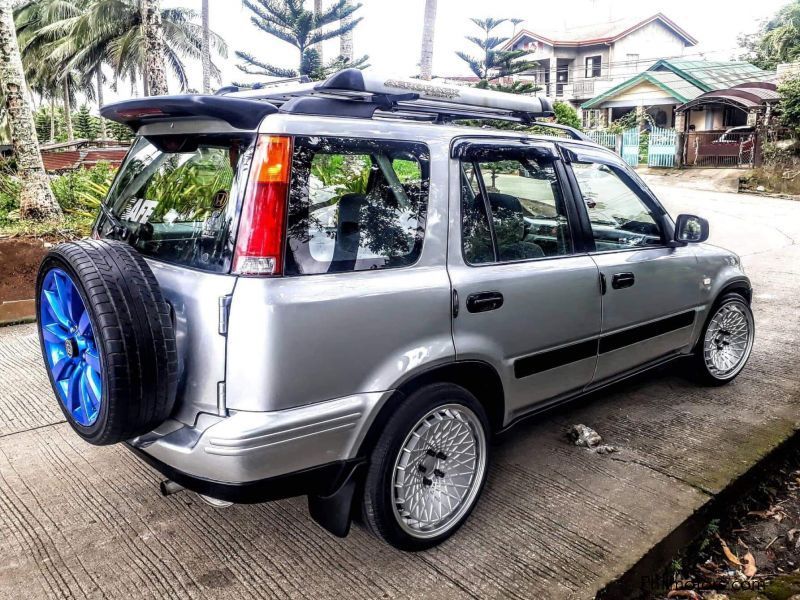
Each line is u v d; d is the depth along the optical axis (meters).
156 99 2.40
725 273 4.46
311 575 2.65
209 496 2.31
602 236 3.64
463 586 2.59
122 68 33.81
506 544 2.85
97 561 2.72
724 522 3.29
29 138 8.65
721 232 12.13
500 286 2.90
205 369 2.26
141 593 2.54
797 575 2.95
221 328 2.20
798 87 20.61
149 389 2.20
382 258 2.54
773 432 3.93
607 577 2.64
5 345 5.60
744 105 22.95
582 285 3.32
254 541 2.87
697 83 27.28
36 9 36.06
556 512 3.09
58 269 2.40
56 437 3.84
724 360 4.70
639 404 4.38
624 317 3.65
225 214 2.32
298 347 2.25
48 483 3.33
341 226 2.44
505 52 16.14
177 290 2.38
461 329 2.76
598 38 37.50
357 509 2.67
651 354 4.01
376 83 2.58
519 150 3.16
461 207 2.83
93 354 2.38
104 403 2.21
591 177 3.58
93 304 2.16
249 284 2.20
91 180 10.58
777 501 3.54
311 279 2.31
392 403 2.58
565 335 3.28
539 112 3.44
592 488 3.30
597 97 30.52
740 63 32.25
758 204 17.02
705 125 27.28
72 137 38.25
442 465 2.86
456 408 2.81
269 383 2.20
